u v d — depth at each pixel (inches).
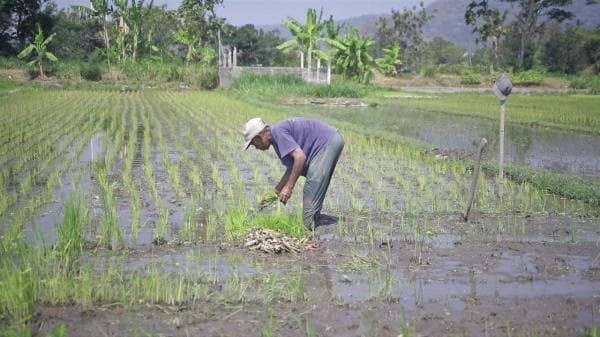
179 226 295.9
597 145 662.5
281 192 276.2
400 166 486.0
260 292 209.0
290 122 277.0
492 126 852.6
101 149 534.6
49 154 493.0
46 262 224.5
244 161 492.1
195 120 810.2
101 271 225.0
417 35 3100.4
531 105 1214.3
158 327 179.5
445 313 194.4
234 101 1197.1
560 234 295.0
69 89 1547.7
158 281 203.6
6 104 1000.2
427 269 239.1
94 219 303.7
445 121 919.0
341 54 1776.6
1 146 539.2
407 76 2165.4
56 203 336.8
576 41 2581.2
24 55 1724.9
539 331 181.3
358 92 1380.4
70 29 2263.8
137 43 1923.0
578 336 178.5
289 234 276.7
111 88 1589.6
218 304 197.0
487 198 373.4
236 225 282.5
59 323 180.7
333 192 382.3
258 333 176.7
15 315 180.9
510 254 261.0
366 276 229.9
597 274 236.7
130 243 265.0
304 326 182.1
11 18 2030.0
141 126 740.0
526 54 2506.2
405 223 309.1
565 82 2123.5
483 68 2357.3
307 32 1619.1
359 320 187.3
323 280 224.4
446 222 312.3
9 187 379.6
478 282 225.1
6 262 221.1
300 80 1486.2
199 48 2135.8
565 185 391.5
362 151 556.7
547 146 649.6
